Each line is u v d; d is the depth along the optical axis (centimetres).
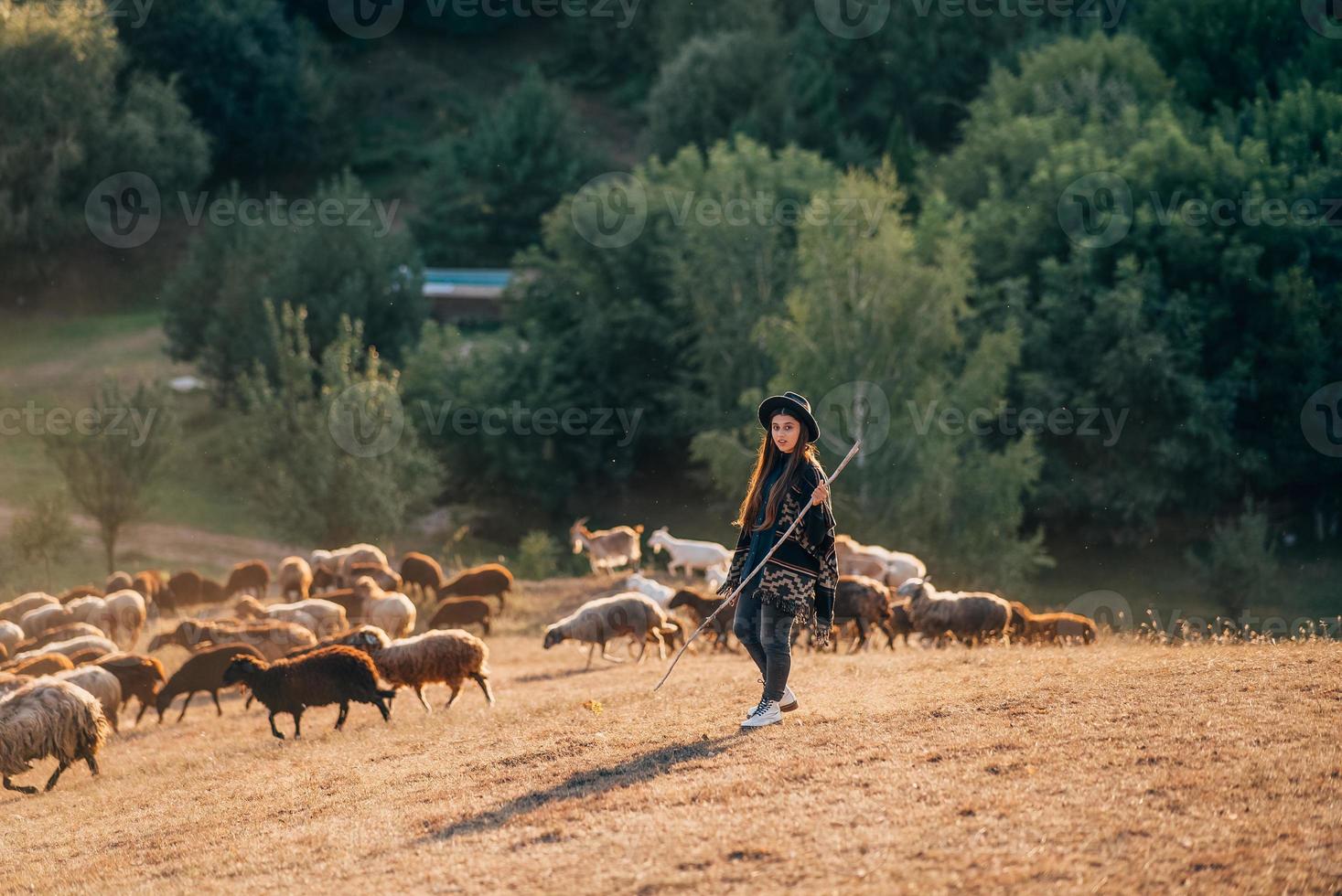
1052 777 643
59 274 6425
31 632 2041
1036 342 4219
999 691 868
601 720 955
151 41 7756
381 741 1080
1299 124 4484
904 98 7594
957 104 7344
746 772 707
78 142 6194
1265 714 725
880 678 1053
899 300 3859
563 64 9750
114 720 1447
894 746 734
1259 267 4200
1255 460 4028
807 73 7112
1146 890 494
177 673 1530
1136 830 558
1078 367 4225
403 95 9344
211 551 4159
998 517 3603
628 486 5509
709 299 4828
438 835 684
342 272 5431
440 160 7619
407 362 5125
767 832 596
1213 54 5297
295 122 8275
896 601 1547
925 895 504
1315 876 495
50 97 5984
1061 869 520
